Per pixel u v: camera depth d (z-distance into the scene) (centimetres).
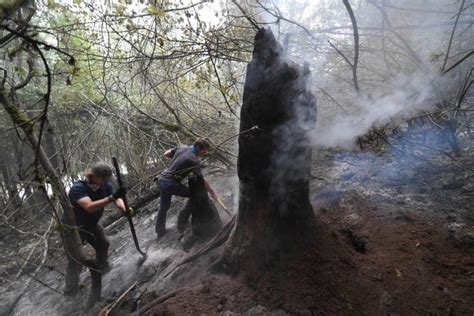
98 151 654
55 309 340
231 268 218
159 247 377
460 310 168
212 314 189
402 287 183
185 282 251
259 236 206
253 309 182
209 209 336
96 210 317
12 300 371
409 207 258
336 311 177
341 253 203
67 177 560
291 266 197
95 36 378
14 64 337
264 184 202
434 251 207
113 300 304
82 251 307
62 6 341
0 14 178
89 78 520
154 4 327
